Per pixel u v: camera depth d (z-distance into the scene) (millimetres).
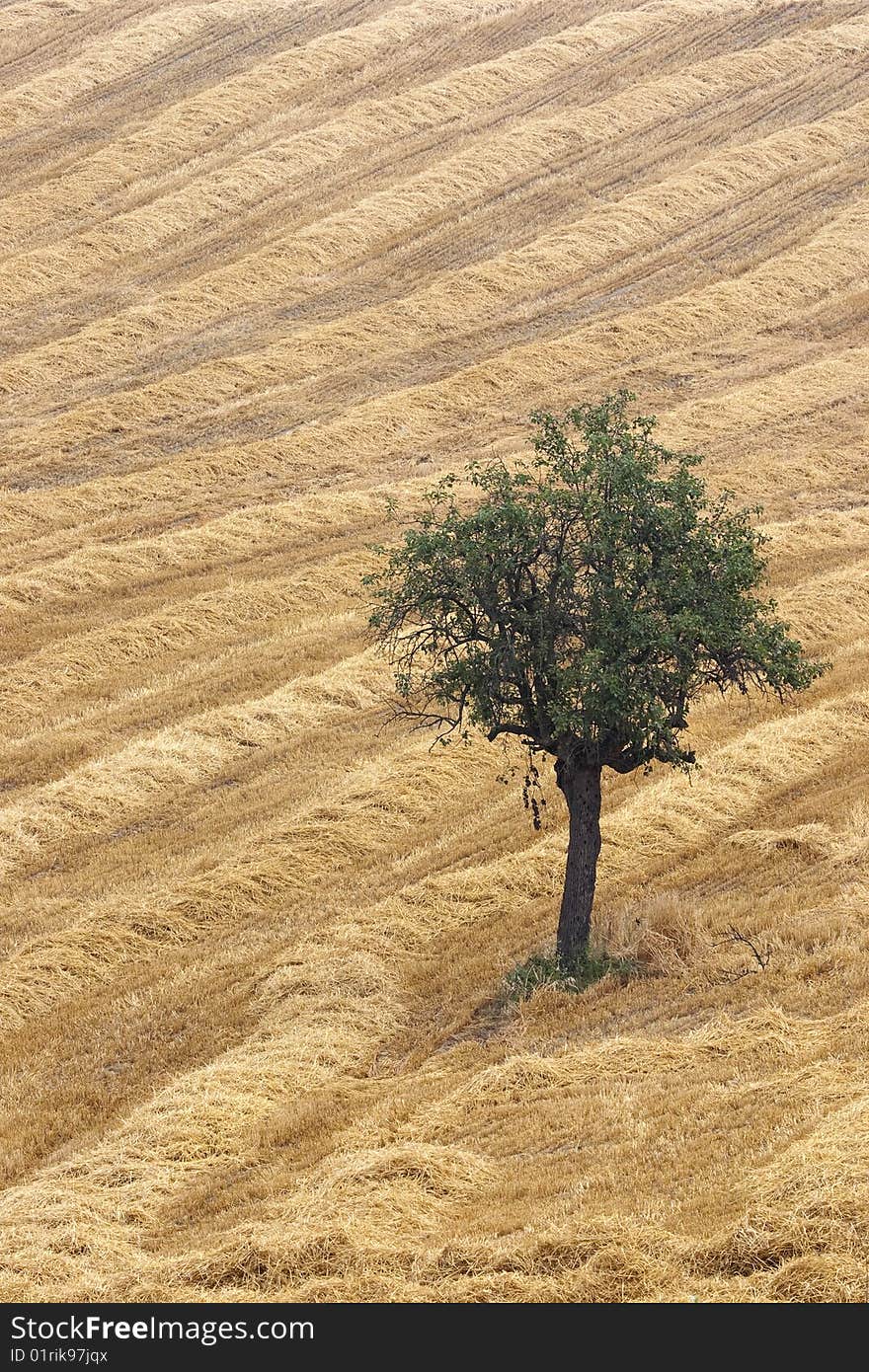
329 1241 30328
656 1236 28109
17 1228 34344
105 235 130250
